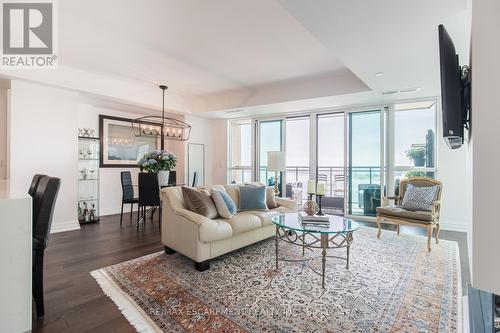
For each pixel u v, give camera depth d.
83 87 4.18
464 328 1.71
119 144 5.82
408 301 2.05
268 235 3.54
